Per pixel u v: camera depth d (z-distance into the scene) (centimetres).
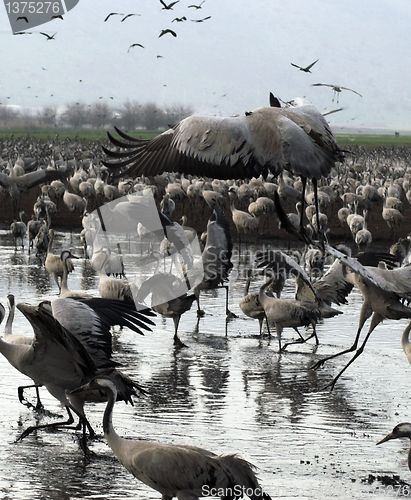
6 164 5969
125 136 848
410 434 1084
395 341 1902
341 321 2098
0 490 1061
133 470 971
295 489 1066
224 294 2389
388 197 4078
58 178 3969
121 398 1173
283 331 1992
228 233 2077
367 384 1553
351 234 3638
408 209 4425
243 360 1709
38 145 8581
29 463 1157
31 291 2347
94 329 1180
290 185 4453
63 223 3925
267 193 4291
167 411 1375
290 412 1382
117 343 1833
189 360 1702
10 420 1331
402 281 1373
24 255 3103
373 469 1145
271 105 853
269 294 1942
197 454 945
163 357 1722
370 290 1455
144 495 1055
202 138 818
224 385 1530
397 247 2614
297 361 1706
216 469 940
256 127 811
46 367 1189
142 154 841
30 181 3891
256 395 1472
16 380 1544
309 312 1772
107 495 1052
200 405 1409
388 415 1377
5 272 2691
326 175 802
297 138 797
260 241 3506
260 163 805
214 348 1805
